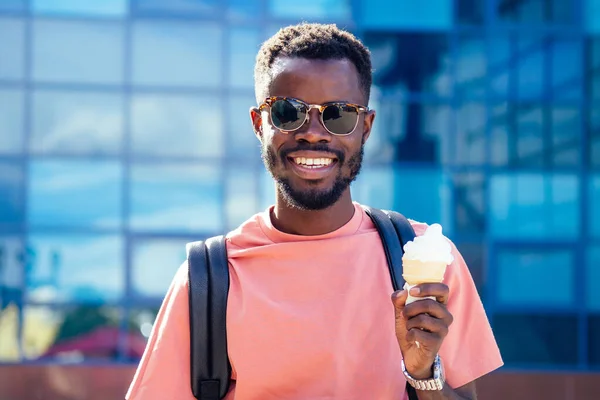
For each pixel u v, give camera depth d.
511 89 11.09
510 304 11.10
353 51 2.57
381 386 2.47
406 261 2.31
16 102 10.88
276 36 2.61
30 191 10.86
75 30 10.94
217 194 11.03
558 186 11.10
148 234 10.95
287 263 2.56
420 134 11.05
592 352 11.03
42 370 10.50
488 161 11.05
